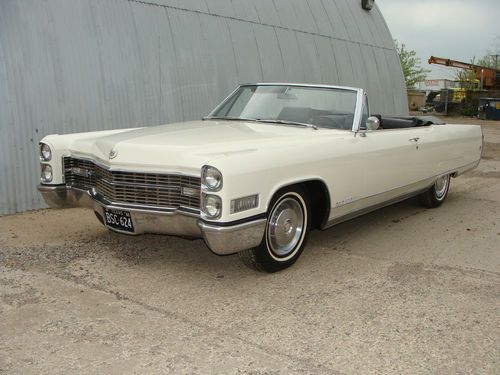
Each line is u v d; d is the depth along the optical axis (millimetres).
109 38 7254
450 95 34812
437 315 3496
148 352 2957
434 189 6766
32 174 6488
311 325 3318
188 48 8344
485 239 5418
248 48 9531
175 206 3832
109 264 4398
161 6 8117
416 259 4703
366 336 3184
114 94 7266
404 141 5504
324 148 4344
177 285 3961
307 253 4816
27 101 6379
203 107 8531
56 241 5039
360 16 14117
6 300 3633
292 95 5336
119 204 4031
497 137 19141
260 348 3021
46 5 6613
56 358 2881
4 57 6164
